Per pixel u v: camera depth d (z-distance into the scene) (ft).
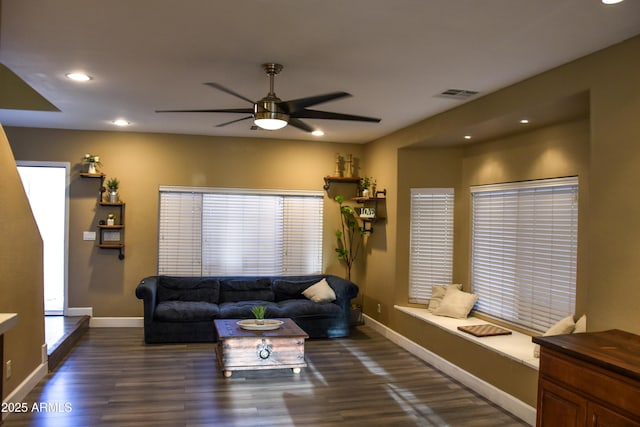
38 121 19.66
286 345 15.85
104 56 11.32
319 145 23.88
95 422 11.78
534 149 15.43
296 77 12.84
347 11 8.68
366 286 23.41
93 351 17.79
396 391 14.44
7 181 12.19
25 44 10.53
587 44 10.09
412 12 8.70
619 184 9.86
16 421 11.76
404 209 20.17
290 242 23.63
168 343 19.08
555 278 14.52
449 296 18.44
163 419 12.05
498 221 17.33
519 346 14.07
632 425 7.40
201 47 10.64
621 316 9.78
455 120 15.81
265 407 12.96
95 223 21.59
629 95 9.70
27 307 13.58
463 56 10.96
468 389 14.76
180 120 19.11
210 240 22.70
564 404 8.72
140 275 21.95
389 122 18.44
